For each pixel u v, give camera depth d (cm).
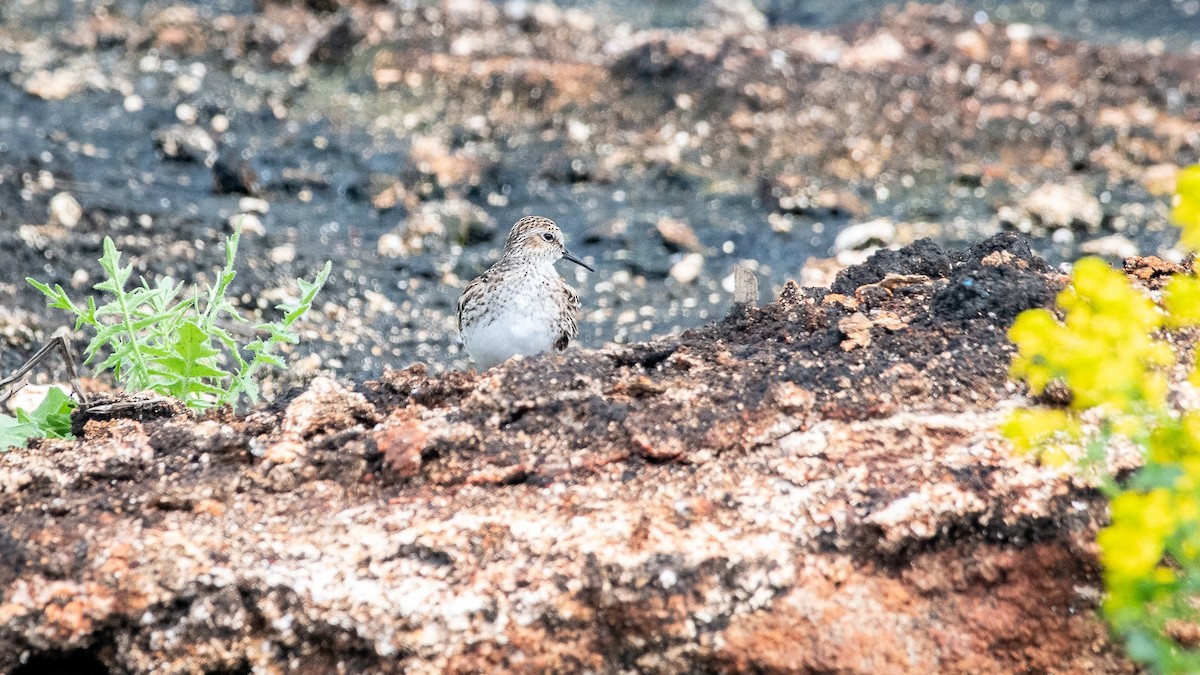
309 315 1709
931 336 1003
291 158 2197
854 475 896
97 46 2589
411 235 1955
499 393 962
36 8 2773
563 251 1490
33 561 852
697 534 865
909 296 1069
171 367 1088
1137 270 1091
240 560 857
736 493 890
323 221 2008
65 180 2019
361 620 834
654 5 3145
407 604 837
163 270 1764
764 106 2341
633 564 845
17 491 909
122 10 2800
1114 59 2523
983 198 2134
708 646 841
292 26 2689
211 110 2336
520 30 2673
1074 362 783
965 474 883
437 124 2356
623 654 841
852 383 953
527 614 834
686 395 954
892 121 2334
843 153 2261
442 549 862
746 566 849
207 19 2672
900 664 852
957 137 2308
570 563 847
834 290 1130
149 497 903
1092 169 2225
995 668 873
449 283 1853
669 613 837
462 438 938
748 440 924
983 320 1009
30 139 2153
